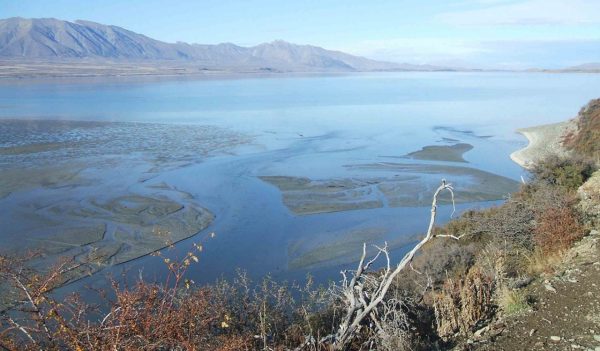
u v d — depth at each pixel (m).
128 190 28.09
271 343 6.33
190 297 5.95
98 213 23.92
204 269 17.92
